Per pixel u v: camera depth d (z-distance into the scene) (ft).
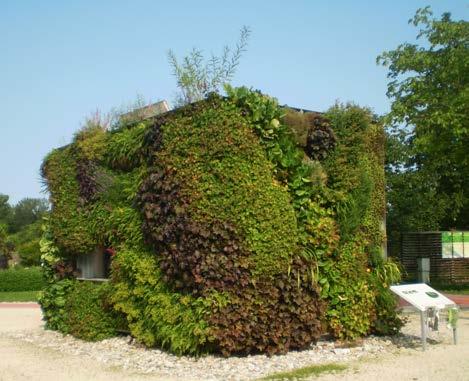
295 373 26.68
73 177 41.01
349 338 34.81
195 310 29.66
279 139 32.73
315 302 32.40
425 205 106.11
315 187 34.09
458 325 43.57
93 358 32.30
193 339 29.66
